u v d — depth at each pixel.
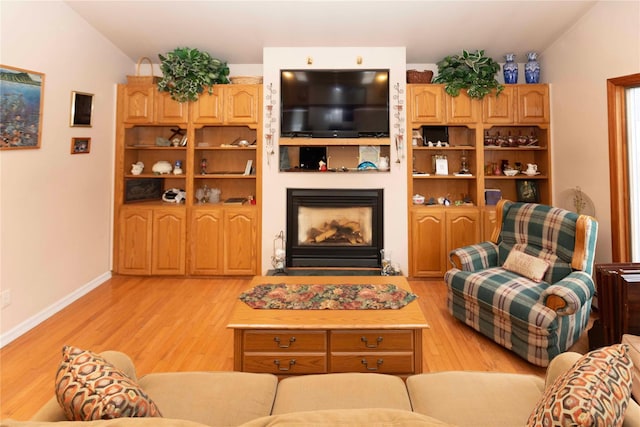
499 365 2.44
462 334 2.88
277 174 4.23
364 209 4.28
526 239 3.03
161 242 4.28
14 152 2.86
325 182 4.23
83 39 3.66
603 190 3.46
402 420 0.82
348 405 1.37
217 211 4.28
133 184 4.39
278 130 4.23
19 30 2.87
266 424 0.84
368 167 4.30
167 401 1.39
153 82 4.27
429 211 4.22
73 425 0.78
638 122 3.23
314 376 1.59
